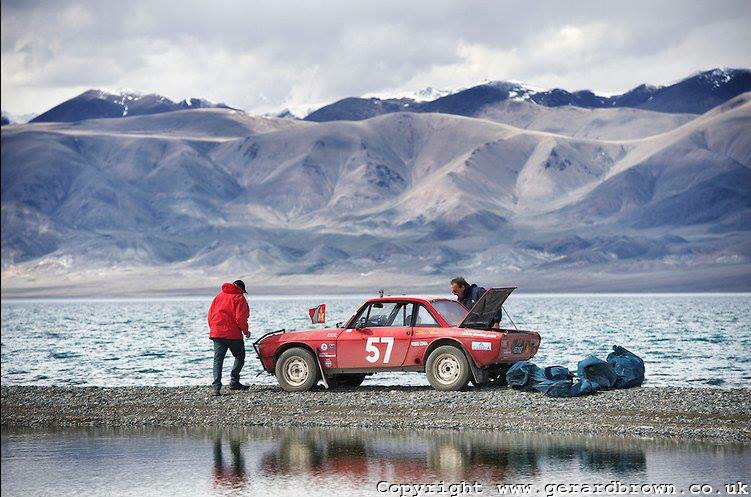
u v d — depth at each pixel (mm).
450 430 37375
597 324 159000
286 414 41938
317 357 47031
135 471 31375
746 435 34438
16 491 28734
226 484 29094
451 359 45062
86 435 39188
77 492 28547
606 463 30422
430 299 46344
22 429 41188
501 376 47406
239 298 47844
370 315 47344
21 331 169875
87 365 85938
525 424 37688
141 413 43969
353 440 35969
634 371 46344
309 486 28500
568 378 44281
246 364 81000
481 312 46719
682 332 128750
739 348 94375
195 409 44156
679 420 37094
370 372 46594
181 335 142125
